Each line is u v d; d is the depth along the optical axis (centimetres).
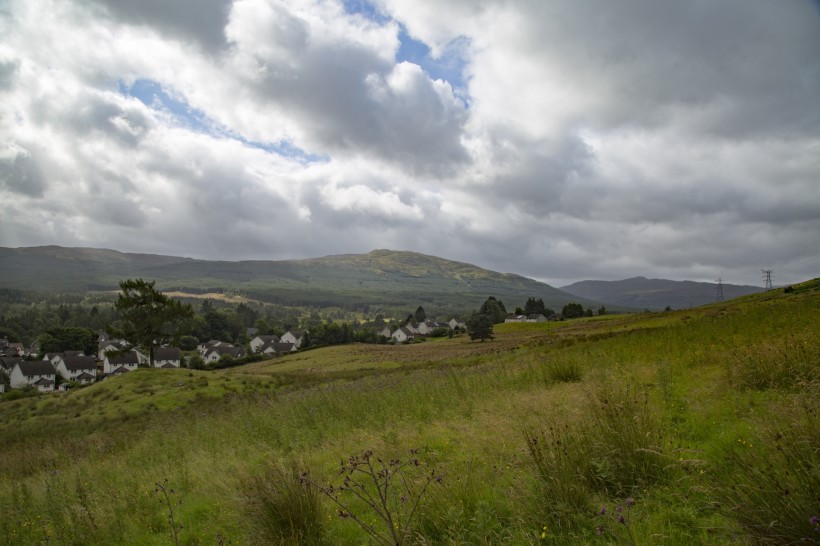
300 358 8975
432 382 1688
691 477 462
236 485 730
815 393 620
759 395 768
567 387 1180
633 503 455
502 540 435
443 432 910
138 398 3150
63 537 680
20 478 1294
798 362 841
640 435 545
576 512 448
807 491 352
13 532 743
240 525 584
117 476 1080
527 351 3142
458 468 638
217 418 1747
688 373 1120
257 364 9056
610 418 579
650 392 936
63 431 2498
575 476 486
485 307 17088
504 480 557
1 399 5762
